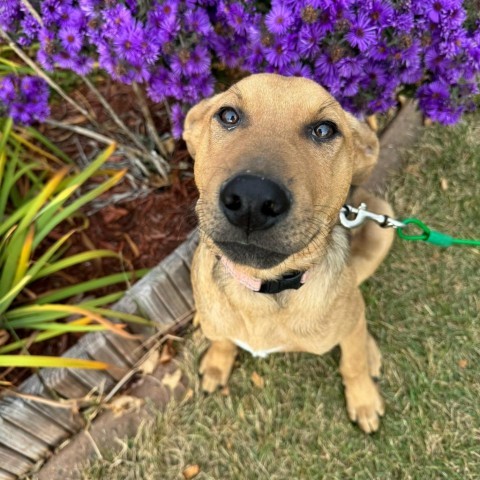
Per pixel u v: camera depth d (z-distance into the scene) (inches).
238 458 19.3
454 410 19.6
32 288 20.2
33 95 19.0
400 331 21.2
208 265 15.4
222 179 11.1
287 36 15.8
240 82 13.4
